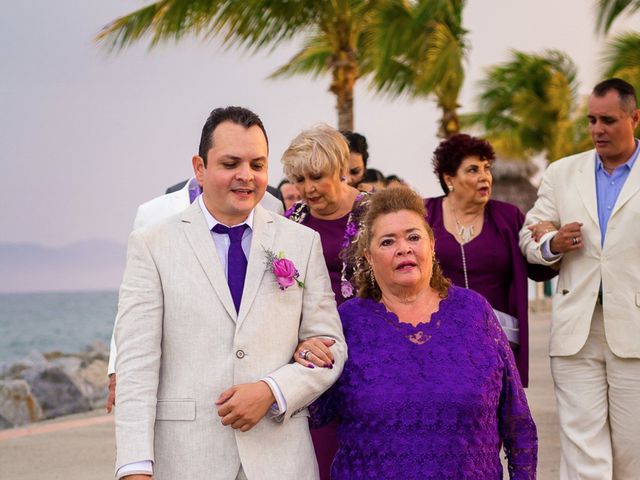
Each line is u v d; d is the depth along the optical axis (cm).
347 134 600
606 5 1424
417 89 1681
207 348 339
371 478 341
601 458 512
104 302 8956
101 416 1093
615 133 507
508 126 3228
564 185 535
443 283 367
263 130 351
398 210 358
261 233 357
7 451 825
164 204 477
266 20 1365
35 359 1497
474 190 525
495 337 359
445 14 1619
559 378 532
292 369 340
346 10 1452
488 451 344
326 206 490
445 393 340
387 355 350
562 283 530
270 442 341
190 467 333
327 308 361
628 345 502
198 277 343
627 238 506
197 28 1332
